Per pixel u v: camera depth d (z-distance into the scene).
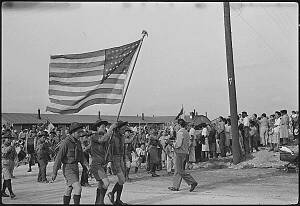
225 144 17.80
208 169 15.17
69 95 9.02
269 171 13.88
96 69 9.07
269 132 18.41
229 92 16.23
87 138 10.93
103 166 8.14
